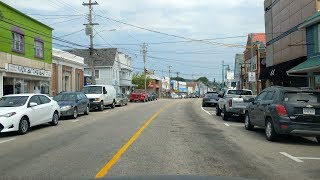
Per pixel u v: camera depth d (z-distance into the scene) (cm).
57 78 3997
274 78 2914
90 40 4012
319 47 2197
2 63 2736
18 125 1512
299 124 1235
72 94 2409
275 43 3225
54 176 779
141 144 1204
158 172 809
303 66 2181
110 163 906
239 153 1064
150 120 2078
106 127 1744
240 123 1989
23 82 3133
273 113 1288
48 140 1344
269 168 870
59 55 4094
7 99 1656
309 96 1277
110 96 3359
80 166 878
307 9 2442
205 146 1177
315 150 1141
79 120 2177
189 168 852
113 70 6594
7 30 2820
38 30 3409
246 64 5716
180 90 14912
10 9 2861
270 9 3391
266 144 1252
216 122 2033
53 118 1869
